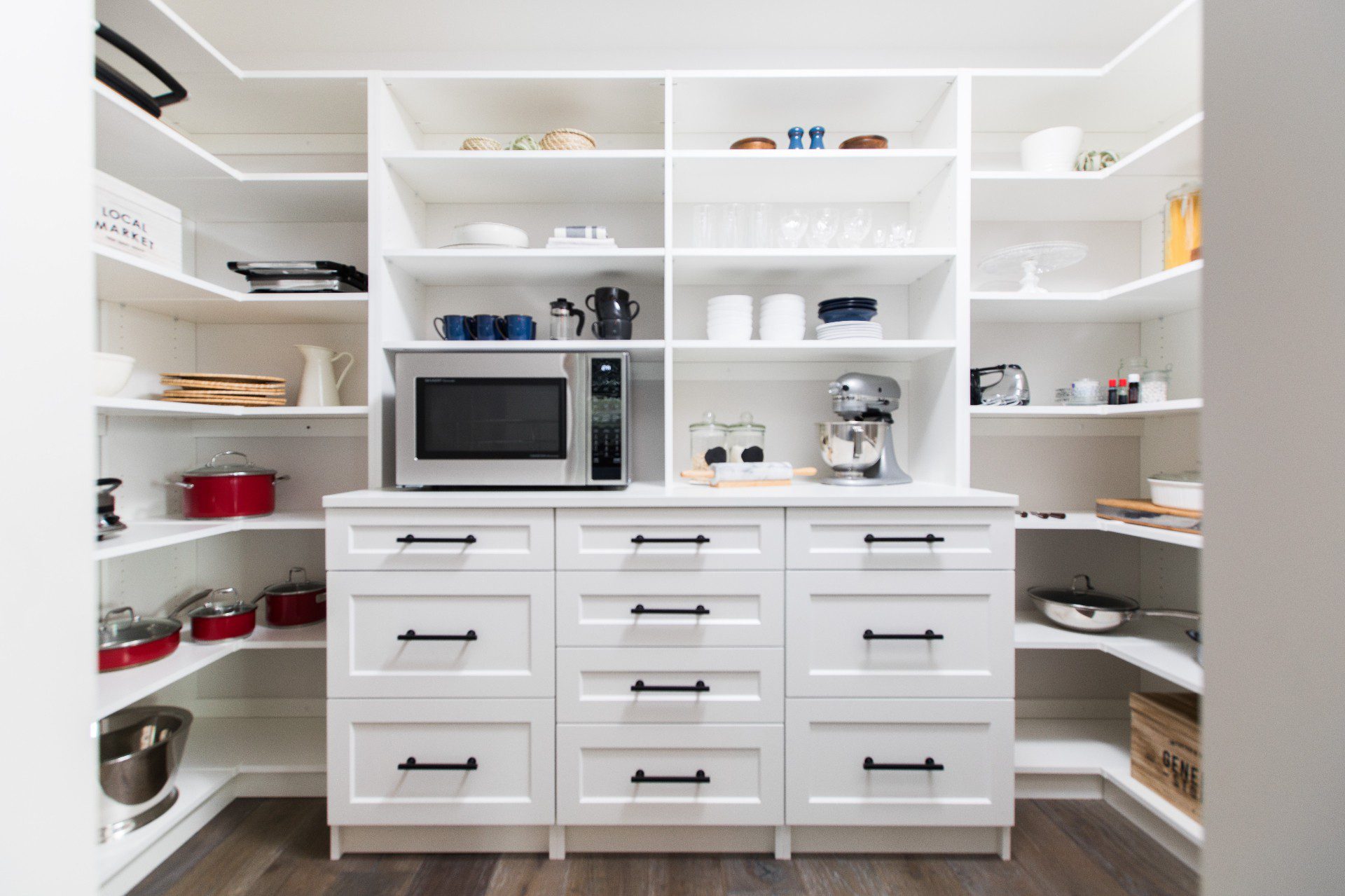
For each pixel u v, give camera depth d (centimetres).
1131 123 171
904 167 156
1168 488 136
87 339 41
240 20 166
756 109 164
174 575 169
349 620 128
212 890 120
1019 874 125
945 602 129
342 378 167
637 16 169
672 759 128
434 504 128
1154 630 153
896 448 182
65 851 39
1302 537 35
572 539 128
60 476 39
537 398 144
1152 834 135
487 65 177
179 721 145
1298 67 35
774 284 179
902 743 128
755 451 160
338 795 127
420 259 153
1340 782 34
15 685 37
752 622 129
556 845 129
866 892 120
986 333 177
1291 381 35
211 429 175
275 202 162
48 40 39
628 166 154
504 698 128
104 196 115
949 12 167
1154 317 171
